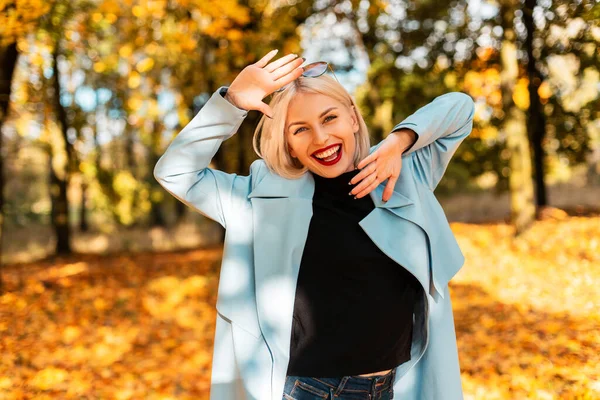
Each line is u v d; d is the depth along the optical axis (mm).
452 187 22953
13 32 6680
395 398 1909
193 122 1772
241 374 1766
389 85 14719
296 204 1777
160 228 21281
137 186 19188
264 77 1718
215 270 10594
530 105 13602
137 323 7121
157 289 9234
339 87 1779
